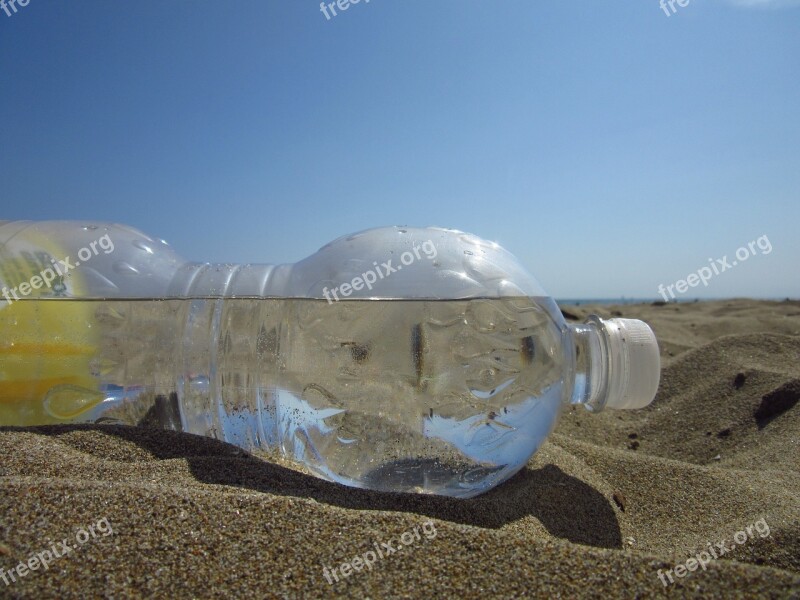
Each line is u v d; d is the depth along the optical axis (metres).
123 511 0.10
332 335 0.17
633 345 0.17
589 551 0.10
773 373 0.26
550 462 0.18
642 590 0.09
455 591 0.09
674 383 0.29
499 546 0.10
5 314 0.17
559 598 0.09
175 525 0.10
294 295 0.17
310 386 0.17
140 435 0.15
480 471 0.16
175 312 0.18
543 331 0.17
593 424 0.26
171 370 0.17
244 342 0.17
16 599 0.08
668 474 0.18
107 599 0.09
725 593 0.09
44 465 0.13
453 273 0.18
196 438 0.15
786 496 0.15
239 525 0.10
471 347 0.17
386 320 0.17
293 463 0.16
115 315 0.17
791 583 0.09
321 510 0.11
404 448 0.16
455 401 0.17
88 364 0.17
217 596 0.09
